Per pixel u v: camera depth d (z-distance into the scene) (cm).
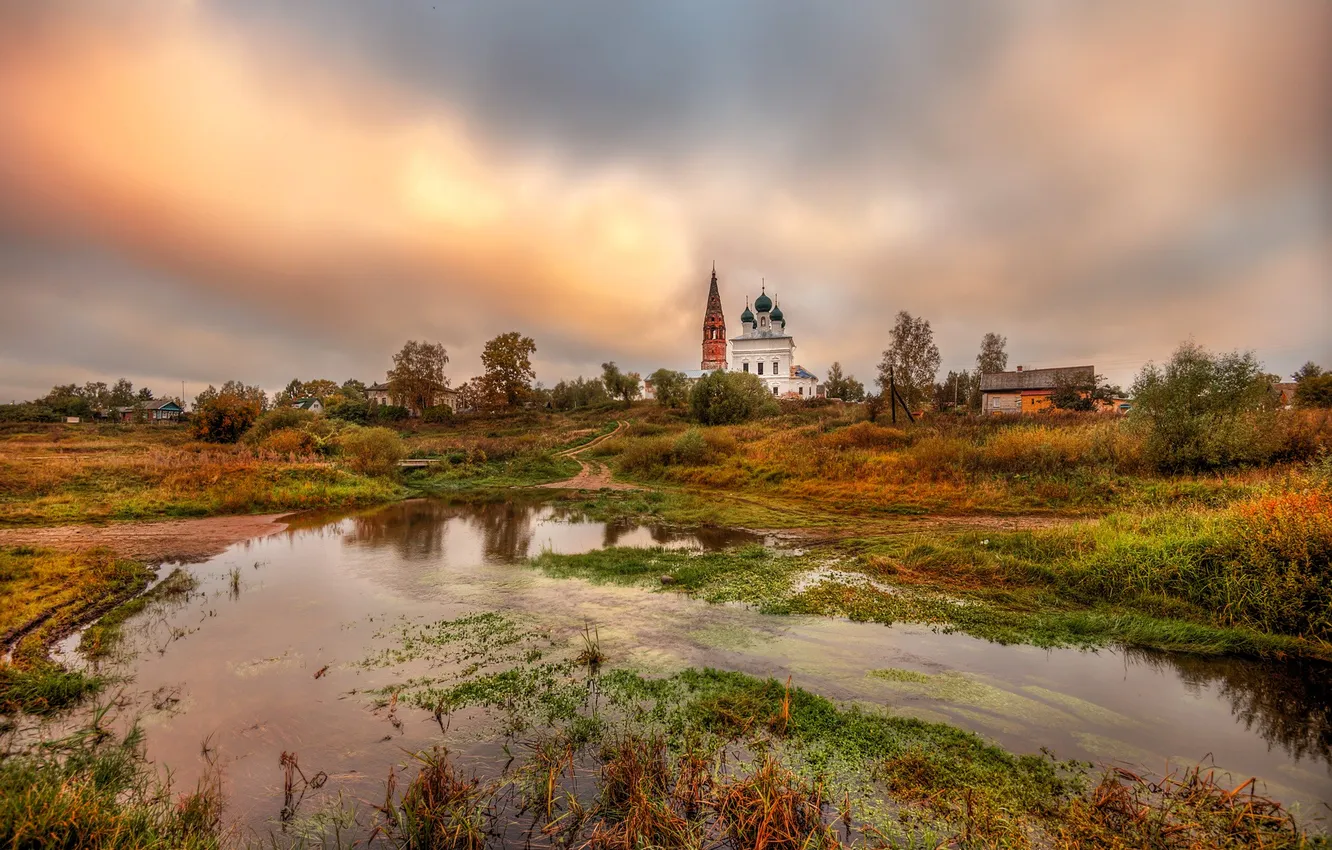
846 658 658
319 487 2027
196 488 1873
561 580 996
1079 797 412
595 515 1739
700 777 427
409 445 4169
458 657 678
